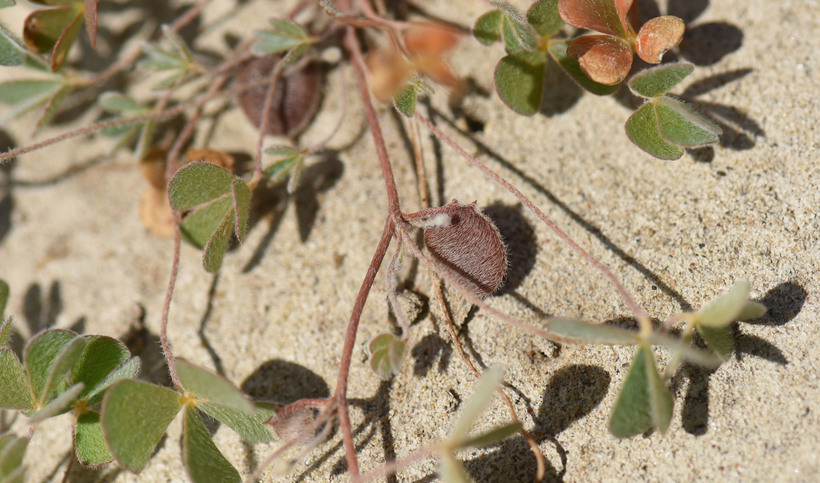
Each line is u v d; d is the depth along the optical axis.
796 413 0.21
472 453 0.22
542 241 0.23
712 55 0.24
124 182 0.26
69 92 0.25
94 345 0.22
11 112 0.25
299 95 0.25
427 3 0.25
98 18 0.27
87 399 0.22
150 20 0.27
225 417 0.22
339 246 0.24
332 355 0.23
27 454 0.24
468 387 0.23
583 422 0.22
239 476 0.22
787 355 0.22
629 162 0.23
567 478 0.22
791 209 0.22
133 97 0.26
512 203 0.24
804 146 0.23
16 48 0.23
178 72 0.25
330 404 0.21
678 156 0.22
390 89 0.22
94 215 0.26
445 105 0.25
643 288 0.23
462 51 0.25
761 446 0.21
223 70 0.25
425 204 0.24
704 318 0.21
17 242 0.26
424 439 0.22
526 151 0.24
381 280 0.24
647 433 0.22
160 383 0.24
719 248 0.23
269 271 0.24
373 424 0.23
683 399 0.22
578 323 0.21
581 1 0.23
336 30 0.25
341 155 0.25
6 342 0.23
